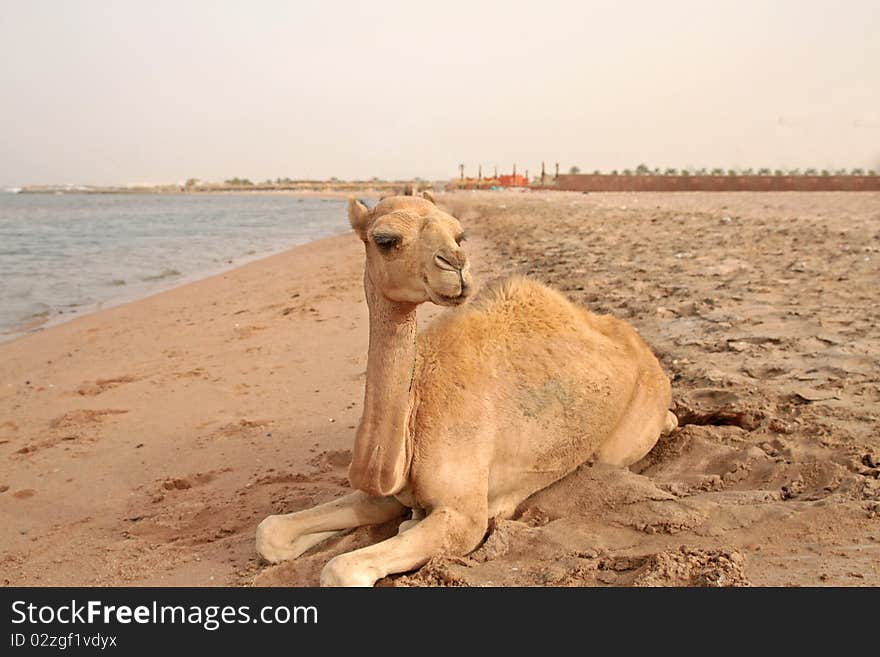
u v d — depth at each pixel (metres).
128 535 4.62
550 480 4.68
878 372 6.29
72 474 5.71
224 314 12.59
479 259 16.31
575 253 15.54
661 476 4.93
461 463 4.00
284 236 38.28
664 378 5.29
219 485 5.29
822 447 4.93
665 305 9.59
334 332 10.07
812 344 7.29
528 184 129.50
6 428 6.98
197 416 6.88
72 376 8.88
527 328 4.62
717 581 3.43
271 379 7.90
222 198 169.75
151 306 14.26
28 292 16.91
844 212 28.52
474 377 4.21
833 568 3.48
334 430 6.23
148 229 43.97
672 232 20.08
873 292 9.69
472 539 4.00
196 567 4.14
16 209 83.38
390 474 3.72
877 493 4.21
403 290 3.45
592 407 4.68
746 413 5.59
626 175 97.19
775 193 69.81
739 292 10.11
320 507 4.22
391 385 3.64
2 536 4.76
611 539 4.07
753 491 4.46
